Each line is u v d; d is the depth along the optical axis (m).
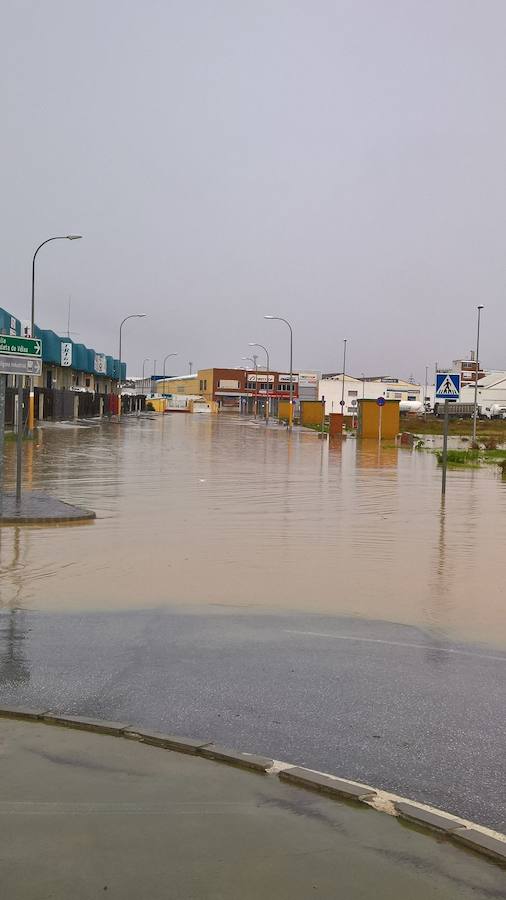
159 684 6.34
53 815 4.18
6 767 4.76
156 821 4.14
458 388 19.75
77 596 9.34
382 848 3.92
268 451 38.94
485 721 5.67
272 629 8.05
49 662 6.88
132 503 17.91
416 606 9.12
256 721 5.60
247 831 4.05
